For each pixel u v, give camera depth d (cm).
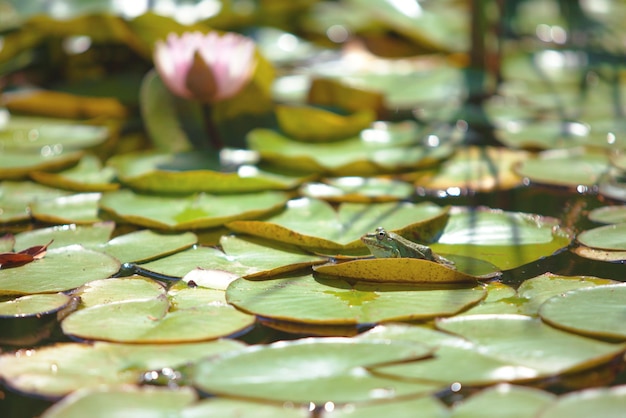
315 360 336
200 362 336
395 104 789
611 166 643
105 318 387
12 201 576
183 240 496
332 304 403
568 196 595
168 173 578
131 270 459
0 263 459
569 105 807
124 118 821
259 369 330
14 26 815
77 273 445
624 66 902
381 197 570
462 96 797
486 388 320
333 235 501
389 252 461
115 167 628
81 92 826
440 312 389
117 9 820
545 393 307
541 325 370
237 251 481
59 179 606
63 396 321
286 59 867
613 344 347
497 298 411
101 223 525
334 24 962
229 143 728
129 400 307
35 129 752
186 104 731
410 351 341
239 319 387
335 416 294
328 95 791
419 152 677
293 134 721
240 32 896
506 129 745
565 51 935
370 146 696
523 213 551
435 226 517
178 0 859
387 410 297
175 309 400
